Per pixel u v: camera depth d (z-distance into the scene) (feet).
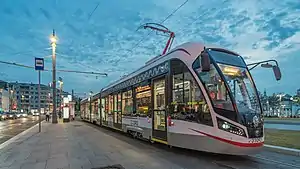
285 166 25.23
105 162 26.78
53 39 105.19
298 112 279.90
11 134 60.64
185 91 30.14
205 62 25.12
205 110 27.32
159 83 35.96
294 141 40.32
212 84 27.30
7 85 346.95
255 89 28.37
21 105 414.21
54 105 106.83
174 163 26.17
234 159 28.07
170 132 32.32
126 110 49.67
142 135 41.32
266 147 35.04
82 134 56.08
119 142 42.16
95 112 88.17
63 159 28.43
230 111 25.77
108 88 66.49
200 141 27.58
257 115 26.43
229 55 29.37
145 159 28.19
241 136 25.03
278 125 88.99
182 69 30.86
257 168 24.31
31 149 35.47
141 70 43.29
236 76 27.68
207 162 26.58
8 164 26.17
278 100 285.43
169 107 32.81
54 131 64.18
